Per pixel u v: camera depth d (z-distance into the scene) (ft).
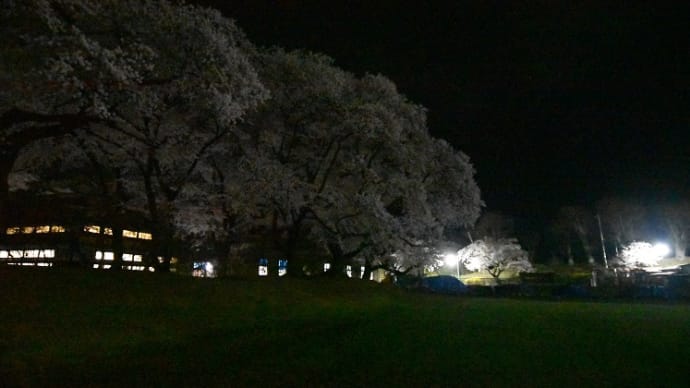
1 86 56.03
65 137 78.89
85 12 57.77
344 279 117.19
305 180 111.65
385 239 112.06
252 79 67.72
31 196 102.22
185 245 112.68
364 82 116.16
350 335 51.31
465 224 137.80
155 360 37.19
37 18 53.78
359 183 112.78
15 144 59.93
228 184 99.09
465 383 31.78
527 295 156.76
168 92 69.00
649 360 39.55
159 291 64.85
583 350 44.04
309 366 35.78
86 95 55.72
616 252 265.75
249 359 37.91
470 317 73.87
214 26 72.38
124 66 55.06
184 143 86.02
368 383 31.40
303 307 78.48
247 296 75.31
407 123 120.88
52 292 54.54
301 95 100.94
